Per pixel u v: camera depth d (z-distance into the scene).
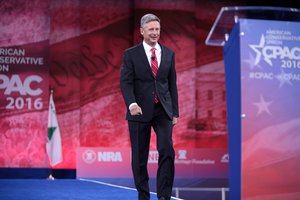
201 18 15.94
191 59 15.60
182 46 15.56
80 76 15.18
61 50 15.02
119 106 15.34
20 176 14.59
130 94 4.55
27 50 14.84
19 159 14.63
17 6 14.82
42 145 14.78
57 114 14.89
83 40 15.27
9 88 14.70
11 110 14.67
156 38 4.60
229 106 5.78
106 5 15.45
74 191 6.89
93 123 15.18
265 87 5.27
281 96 5.30
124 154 12.62
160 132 4.61
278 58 5.30
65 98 14.96
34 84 14.84
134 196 6.22
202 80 15.84
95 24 15.34
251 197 5.25
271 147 5.28
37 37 14.91
